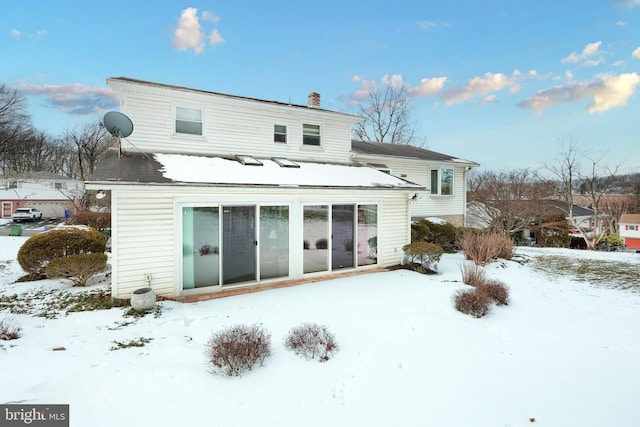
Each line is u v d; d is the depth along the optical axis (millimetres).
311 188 10164
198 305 7887
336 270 11367
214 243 9203
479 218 27922
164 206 8508
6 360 4633
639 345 6008
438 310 7582
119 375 4473
